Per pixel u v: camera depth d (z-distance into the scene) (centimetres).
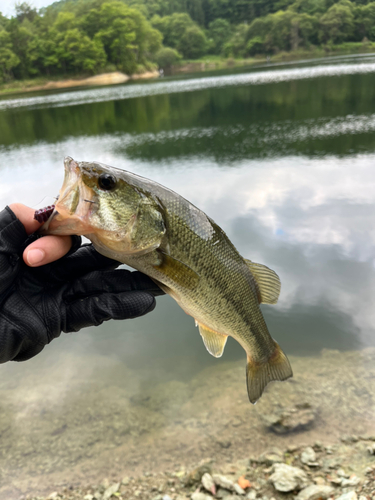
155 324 86
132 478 52
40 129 366
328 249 105
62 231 28
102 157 227
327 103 355
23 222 27
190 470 53
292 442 56
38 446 58
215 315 37
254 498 48
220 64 1648
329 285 92
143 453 56
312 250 105
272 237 113
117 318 30
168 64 1636
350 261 100
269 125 285
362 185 146
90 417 63
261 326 41
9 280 27
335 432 57
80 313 29
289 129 262
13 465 55
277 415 61
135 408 64
